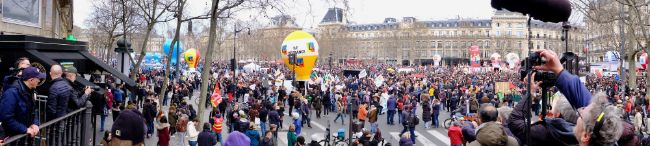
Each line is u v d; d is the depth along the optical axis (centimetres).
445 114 3111
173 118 1866
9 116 498
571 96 336
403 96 2858
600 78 4991
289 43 3331
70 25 3462
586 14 2645
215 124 1811
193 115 1994
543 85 353
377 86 3581
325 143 1805
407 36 14600
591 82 4472
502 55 13188
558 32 14525
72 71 725
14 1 1617
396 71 8350
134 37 5750
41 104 691
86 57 969
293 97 2884
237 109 2053
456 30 15325
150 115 1855
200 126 1747
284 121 2677
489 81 4853
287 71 6950
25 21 1709
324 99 2983
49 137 574
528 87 354
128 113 621
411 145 1470
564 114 362
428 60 15025
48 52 836
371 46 16812
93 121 853
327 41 13300
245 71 6725
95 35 5425
